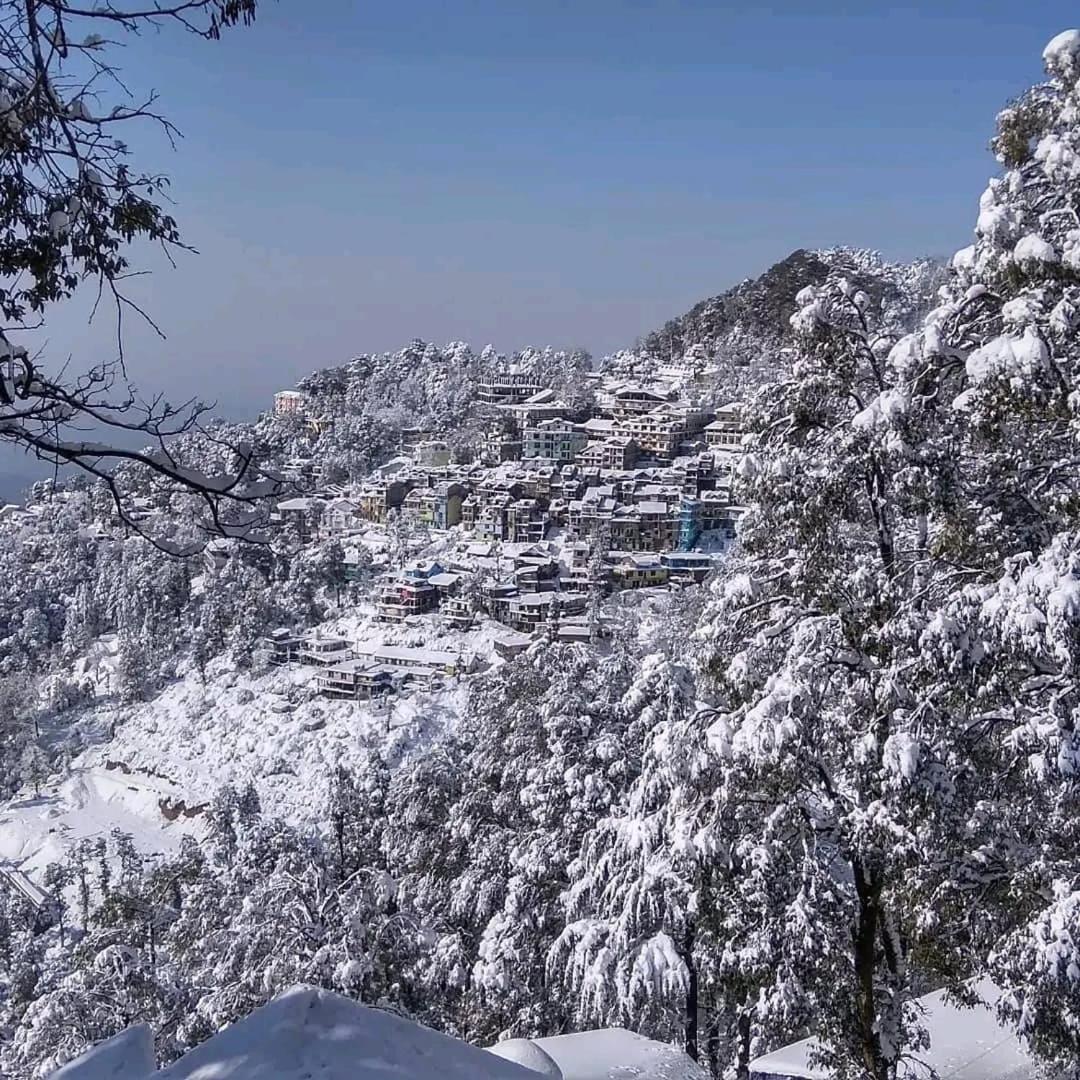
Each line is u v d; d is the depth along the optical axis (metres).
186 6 5.24
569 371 190.75
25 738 84.25
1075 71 10.09
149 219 5.82
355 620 95.56
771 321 192.12
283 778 70.00
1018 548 10.30
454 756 27.08
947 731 10.02
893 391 9.98
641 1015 14.60
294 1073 3.75
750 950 11.12
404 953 19.62
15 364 4.93
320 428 191.38
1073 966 8.95
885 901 11.18
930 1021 13.64
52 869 58.03
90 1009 18.42
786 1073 12.35
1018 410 9.34
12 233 5.59
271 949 18.58
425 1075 3.91
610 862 14.98
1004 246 9.93
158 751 80.44
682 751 11.81
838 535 11.30
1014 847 10.45
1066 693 9.68
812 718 10.41
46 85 5.13
